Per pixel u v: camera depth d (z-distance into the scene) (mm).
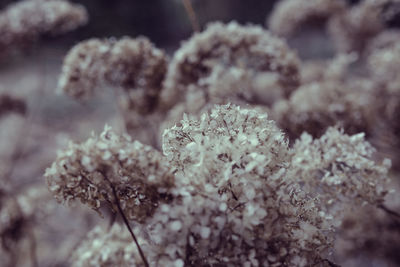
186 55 1174
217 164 907
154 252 894
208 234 875
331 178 983
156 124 1269
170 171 904
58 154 919
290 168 963
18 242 1401
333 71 1529
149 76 1149
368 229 1312
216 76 1155
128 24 5586
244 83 1162
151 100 1199
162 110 1242
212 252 892
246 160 906
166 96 1211
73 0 5219
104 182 914
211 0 5891
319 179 989
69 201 922
